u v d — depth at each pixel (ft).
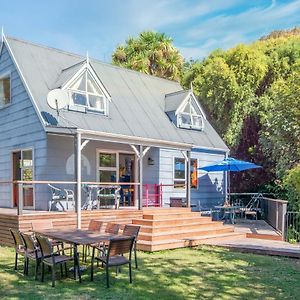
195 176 60.59
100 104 49.06
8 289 22.07
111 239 22.26
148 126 53.42
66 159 44.93
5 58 50.85
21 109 47.44
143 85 62.80
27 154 46.47
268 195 66.23
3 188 50.49
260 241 40.04
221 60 79.46
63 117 44.01
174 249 35.91
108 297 20.59
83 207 45.01
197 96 83.61
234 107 76.59
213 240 40.22
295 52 78.84
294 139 51.21
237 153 76.69
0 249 34.86
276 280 24.68
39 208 43.98
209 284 23.57
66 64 53.06
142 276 25.30
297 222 40.55
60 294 21.11
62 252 29.27
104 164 49.52
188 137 58.85
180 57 95.40
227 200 64.90
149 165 54.29
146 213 43.60
